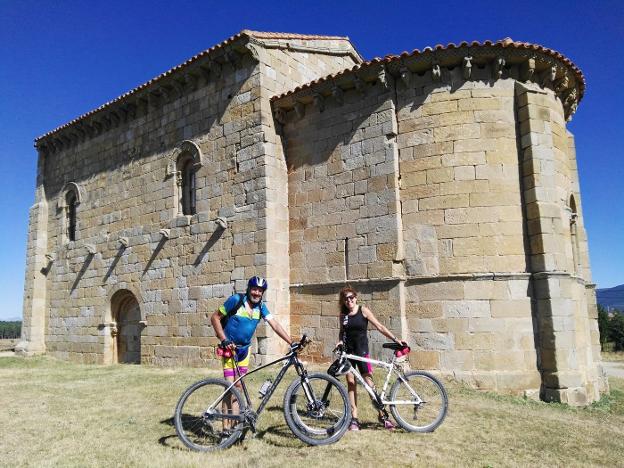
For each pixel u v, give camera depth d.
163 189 18.53
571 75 14.38
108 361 20.05
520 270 12.48
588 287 15.66
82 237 22.06
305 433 6.92
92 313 20.92
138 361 19.48
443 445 7.19
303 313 15.09
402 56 13.36
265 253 14.95
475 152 12.95
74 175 23.09
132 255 19.39
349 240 14.35
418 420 7.79
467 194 12.80
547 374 11.94
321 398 7.17
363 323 7.82
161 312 17.84
